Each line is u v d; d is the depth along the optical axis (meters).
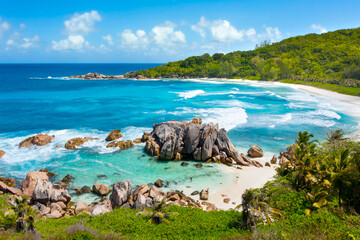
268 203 21.61
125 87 137.38
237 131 53.50
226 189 30.81
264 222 19.62
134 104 84.00
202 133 40.22
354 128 55.03
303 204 22.47
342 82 127.56
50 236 17.17
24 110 73.38
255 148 40.84
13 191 29.05
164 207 23.02
